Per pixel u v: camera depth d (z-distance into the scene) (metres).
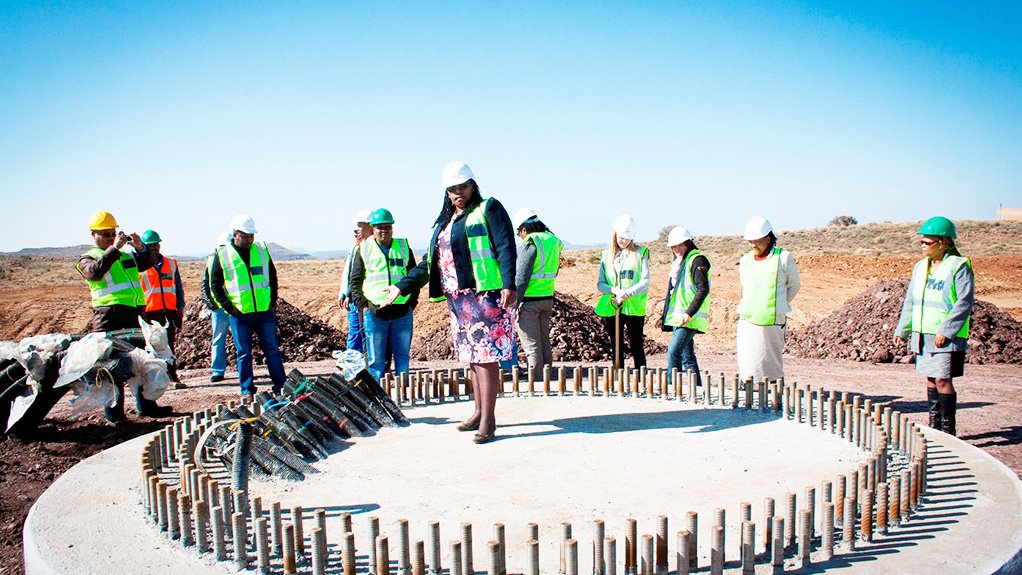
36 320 26.89
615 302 8.22
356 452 5.38
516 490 4.45
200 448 4.82
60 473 6.03
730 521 3.91
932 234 5.96
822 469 4.79
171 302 10.48
